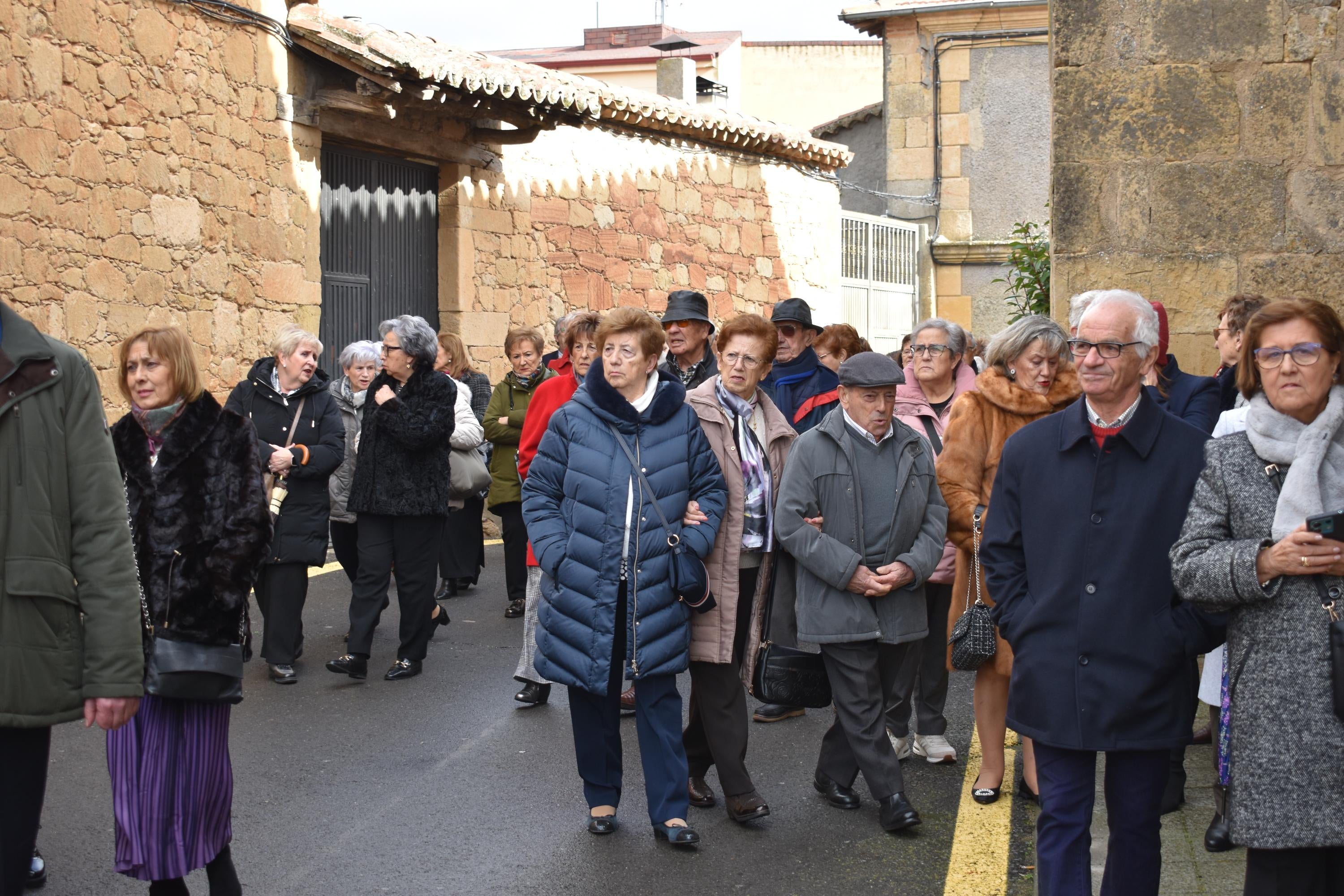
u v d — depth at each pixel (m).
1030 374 5.09
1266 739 3.07
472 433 8.62
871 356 4.94
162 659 3.67
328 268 11.52
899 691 5.63
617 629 4.71
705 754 5.20
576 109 12.26
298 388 6.96
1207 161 5.95
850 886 4.38
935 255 20.47
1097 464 3.51
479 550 9.77
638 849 4.71
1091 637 3.45
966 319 20.50
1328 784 3.01
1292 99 5.86
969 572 5.16
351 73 11.06
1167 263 6.01
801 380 6.48
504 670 7.40
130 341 3.93
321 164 11.43
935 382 6.04
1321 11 5.80
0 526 3.07
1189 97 5.95
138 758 3.71
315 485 7.05
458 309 12.73
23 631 3.08
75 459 3.20
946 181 20.47
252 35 10.27
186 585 3.75
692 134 15.53
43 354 3.16
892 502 4.89
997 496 3.73
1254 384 3.28
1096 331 3.44
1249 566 3.04
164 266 9.39
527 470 6.80
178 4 9.49
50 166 8.35
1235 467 3.20
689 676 7.64
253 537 3.84
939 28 20.33
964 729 6.36
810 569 4.85
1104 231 6.07
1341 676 2.95
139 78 9.14
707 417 5.00
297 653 7.22
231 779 3.91
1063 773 3.54
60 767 5.57
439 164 12.66
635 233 14.90
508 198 13.30
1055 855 3.50
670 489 4.70
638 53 26.31
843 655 4.87
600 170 14.43
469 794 5.31
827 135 21.98
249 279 10.27
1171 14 5.95
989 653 4.86
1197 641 3.42
